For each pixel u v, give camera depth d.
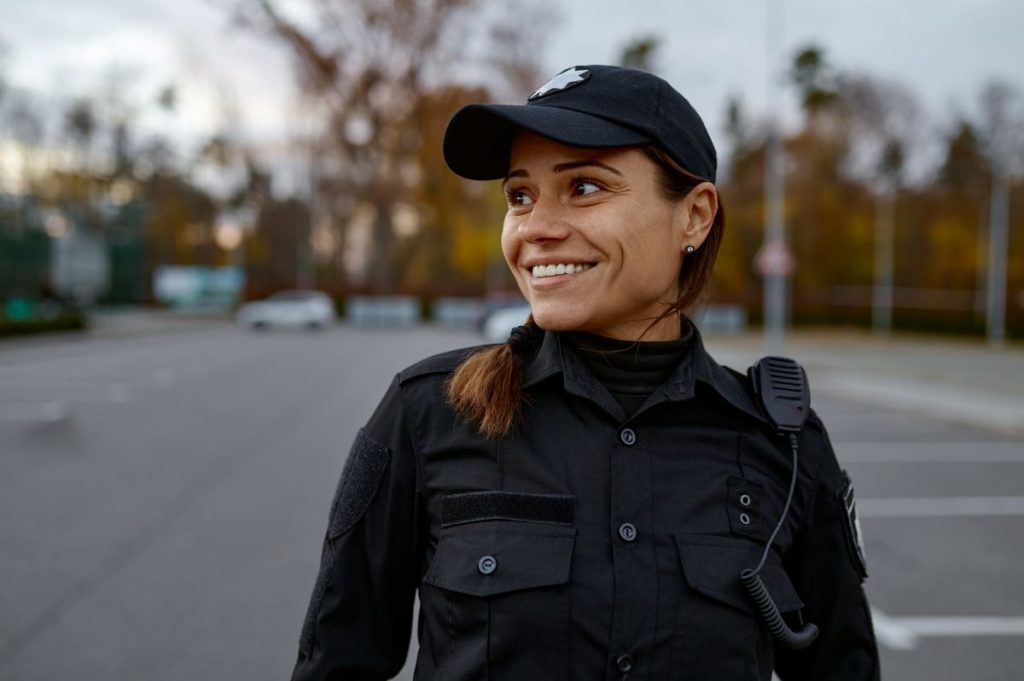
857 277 44.03
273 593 4.08
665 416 1.16
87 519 5.30
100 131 41.97
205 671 3.28
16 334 23.61
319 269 56.78
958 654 3.55
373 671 1.17
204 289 50.12
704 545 1.08
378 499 1.17
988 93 41.31
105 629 3.64
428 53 29.36
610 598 1.04
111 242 44.22
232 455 7.50
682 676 1.03
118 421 9.46
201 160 50.28
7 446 7.79
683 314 1.27
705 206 1.21
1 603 3.92
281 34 27.33
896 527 5.59
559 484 1.09
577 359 1.17
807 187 43.03
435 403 1.17
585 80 1.16
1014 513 5.96
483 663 1.02
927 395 13.00
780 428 1.20
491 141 1.20
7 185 36.72
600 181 1.13
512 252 1.20
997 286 31.09
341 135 33.03
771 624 1.08
